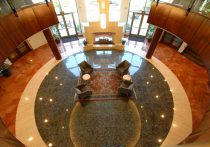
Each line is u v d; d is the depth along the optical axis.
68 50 11.16
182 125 6.78
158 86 8.47
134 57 10.45
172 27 7.70
